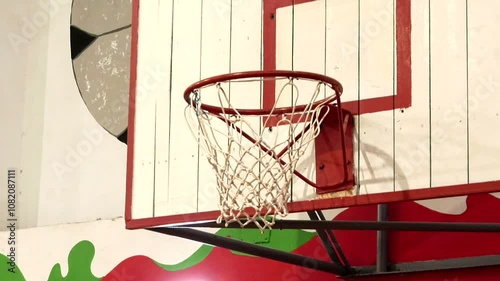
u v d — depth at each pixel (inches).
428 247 140.3
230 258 160.4
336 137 126.9
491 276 133.6
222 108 126.8
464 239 137.3
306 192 126.1
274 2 139.7
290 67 135.0
